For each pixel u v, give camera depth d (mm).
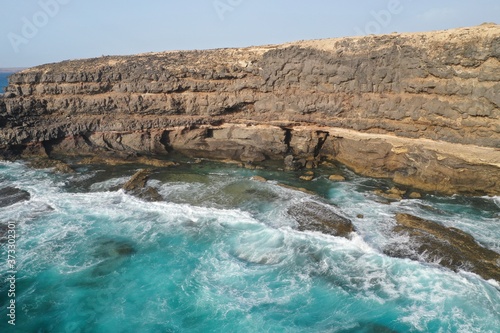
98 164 35375
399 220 23484
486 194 27016
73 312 17141
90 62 41875
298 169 33844
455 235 21469
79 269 19969
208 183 30797
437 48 27125
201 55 41000
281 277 19281
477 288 17719
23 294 18078
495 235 21938
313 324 16328
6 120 37062
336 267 19844
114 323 16562
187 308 17344
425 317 16438
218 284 18891
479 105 25781
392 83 30125
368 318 16562
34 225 24188
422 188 28672
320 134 35156
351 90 32219
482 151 26125
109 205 26938
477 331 15594
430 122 28531
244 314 16906
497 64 24688
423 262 19688
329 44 33344
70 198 27953
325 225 23469
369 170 32344
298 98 34656
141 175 31875
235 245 22078
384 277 18953
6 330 16047
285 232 22969
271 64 34875
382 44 30422
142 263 20531
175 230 23766
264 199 27516
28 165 34594
